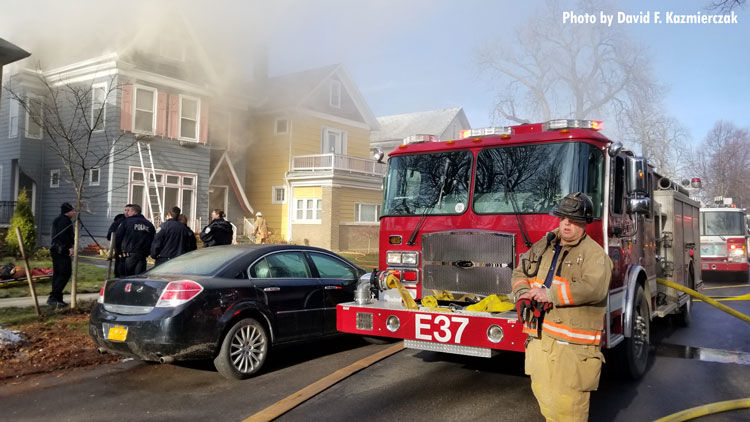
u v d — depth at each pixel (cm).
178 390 472
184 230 836
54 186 1919
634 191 479
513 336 414
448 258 491
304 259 604
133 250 822
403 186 546
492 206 492
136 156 1839
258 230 1992
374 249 2523
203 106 2081
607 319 440
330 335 606
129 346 484
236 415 408
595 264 288
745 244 1443
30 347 584
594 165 465
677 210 748
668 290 701
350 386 481
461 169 519
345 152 2800
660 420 384
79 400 444
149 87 1884
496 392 464
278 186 2541
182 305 477
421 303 501
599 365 294
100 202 1788
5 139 1950
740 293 1238
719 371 548
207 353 487
